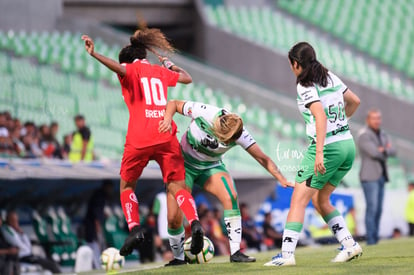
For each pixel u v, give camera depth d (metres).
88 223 41.44
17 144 45.25
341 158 22.48
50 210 42.91
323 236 54.41
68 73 73.31
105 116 63.72
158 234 46.44
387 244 39.56
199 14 95.12
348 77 88.75
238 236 24.48
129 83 22.88
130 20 95.69
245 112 75.19
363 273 19.52
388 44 100.56
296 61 22.31
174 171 23.05
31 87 61.81
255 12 99.69
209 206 51.88
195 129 23.62
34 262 38.78
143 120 22.81
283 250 22.72
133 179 23.28
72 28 84.25
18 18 82.88
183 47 97.75
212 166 24.56
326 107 22.28
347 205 57.78
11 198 40.00
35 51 74.94
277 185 54.16
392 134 80.56
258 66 91.00
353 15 103.88
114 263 28.47
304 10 103.25
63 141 53.81
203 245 23.88
